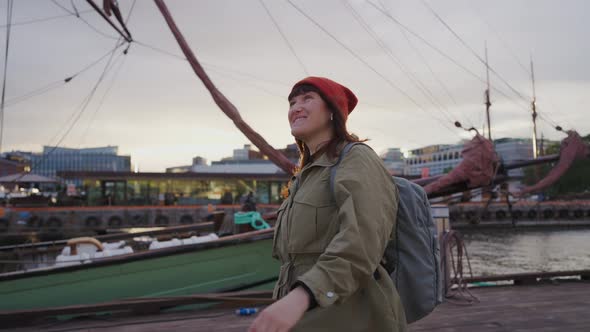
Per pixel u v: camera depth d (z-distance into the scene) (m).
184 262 5.25
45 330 4.02
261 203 35.97
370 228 1.00
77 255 5.52
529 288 5.53
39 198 31.81
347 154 1.13
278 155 7.16
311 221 1.13
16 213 29.25
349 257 0.96
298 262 1.17
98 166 104.31
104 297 4.96
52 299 4.85
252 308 4.44
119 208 31.80
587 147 8.83
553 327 3.76
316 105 1.26
